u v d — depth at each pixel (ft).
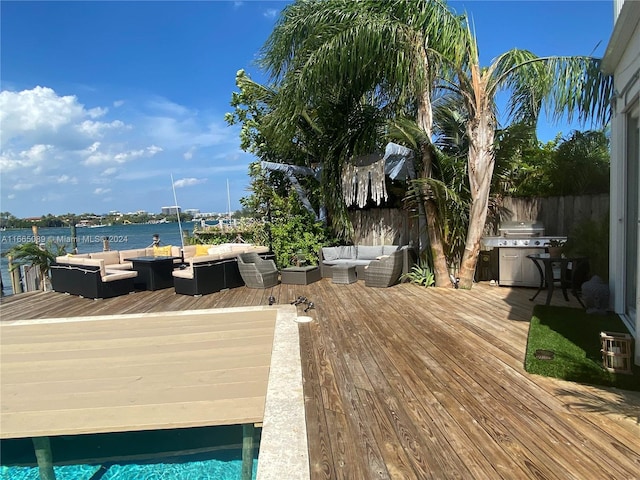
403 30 19.04
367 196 26.21
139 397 9.74
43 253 26.13
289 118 23.75
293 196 29.91
